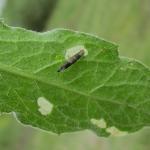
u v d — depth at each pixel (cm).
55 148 85
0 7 159
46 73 12
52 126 12
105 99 12
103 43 12
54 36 12
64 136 83
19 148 108
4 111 12
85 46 12
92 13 111
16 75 12
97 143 70
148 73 12
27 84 12
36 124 12
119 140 63
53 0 148
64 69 12
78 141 76
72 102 12
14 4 153
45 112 12
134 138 60
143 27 82
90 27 110
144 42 79
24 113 12
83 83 12
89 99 12
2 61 12
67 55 12
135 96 12
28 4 151
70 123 12
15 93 12
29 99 12
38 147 96
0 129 115
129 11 90
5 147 110
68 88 12
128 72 12
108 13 100
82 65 12
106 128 12
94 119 12
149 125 12
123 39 87
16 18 153
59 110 12
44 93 12
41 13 150
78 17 121
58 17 137
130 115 12
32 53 12
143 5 86
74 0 128
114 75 12
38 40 12
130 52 81
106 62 12
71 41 12
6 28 12
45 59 12
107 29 98
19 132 110
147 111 12
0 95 12
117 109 12
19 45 12
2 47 12
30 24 152
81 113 12
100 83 12
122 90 12
